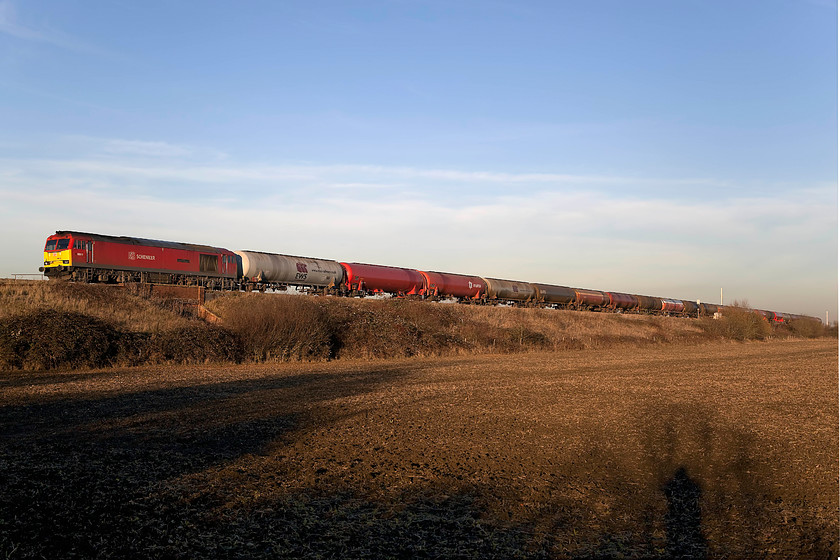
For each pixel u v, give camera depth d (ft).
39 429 46.50
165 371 85.61
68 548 24.93
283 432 47.88
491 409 60.59
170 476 35.12
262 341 107.96
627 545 27.99
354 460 40.22
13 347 81.82
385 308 153.17
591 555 26.71
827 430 53.72
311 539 27.02
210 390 68.85
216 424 49.80
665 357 145.38
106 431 46.11
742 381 91.76
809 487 37.17
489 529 29.19
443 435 48.29
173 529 27.43
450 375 92.68
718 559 26.71
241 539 26.68
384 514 30.50
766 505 33.91
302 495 32.71
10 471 34.86
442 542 27.32
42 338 83.97
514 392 73.41
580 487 36.24
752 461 42.98
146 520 28.30
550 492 35.12
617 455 43.83
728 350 188.03
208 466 37.52
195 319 116.47
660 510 32.83
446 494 33.91
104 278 125.18
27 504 29.63
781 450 46.32
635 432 51.39
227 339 104.32
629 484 37.22
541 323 193.06
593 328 207.41
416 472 37.78
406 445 44.65
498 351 146.92
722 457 43.91
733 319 262.88
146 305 112.57
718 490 36.42
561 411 60.29
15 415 51.60
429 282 193.98
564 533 29.09
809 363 131.75
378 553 25.90
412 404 62.80
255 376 84.33
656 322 247.29
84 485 32.83
